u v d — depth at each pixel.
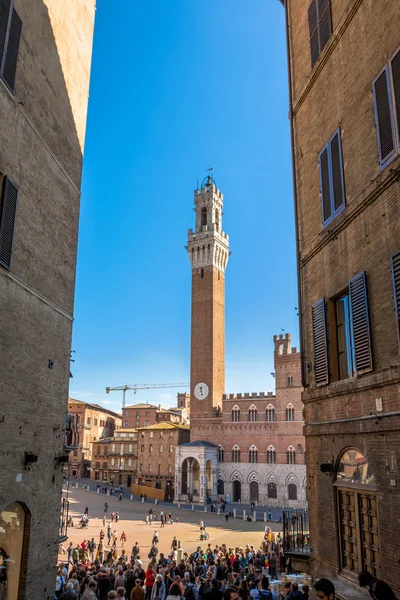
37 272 17.69
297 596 10.09
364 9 15.30
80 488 110.81
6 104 15.72
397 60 13.22
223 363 115.81
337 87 16.94
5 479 14.80
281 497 93.00
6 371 15.17
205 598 10.61
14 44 16.44
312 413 17.30
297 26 21.47
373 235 13.94
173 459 114.12
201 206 125.81
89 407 146.12
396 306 12.44
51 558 17.89
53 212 19.31
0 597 14.63
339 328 16.36
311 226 18.66
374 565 12.74
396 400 12.11
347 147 15.91
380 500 12.41
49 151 19.16
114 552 41.69
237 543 54.75
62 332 19.81
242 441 100.12
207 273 118.50
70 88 21.66
